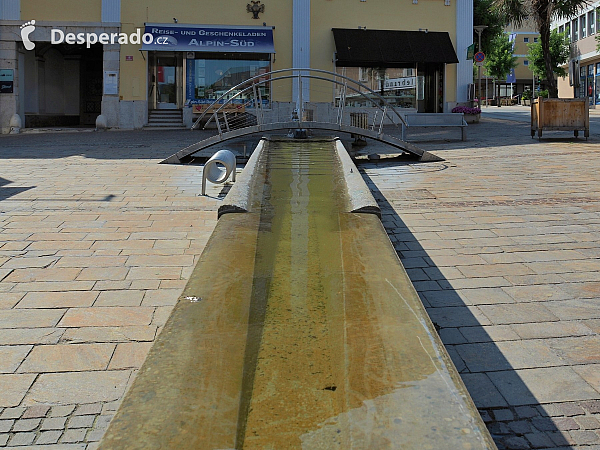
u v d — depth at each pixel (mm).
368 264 3598
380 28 24141
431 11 24328
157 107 24031
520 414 2668
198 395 2166
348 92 24281
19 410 2691
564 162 9695
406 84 24516
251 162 7328
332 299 3125
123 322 3604
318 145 10844
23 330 3486
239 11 23625
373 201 5070
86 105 28719
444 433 1898
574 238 5289
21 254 4891
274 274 3521
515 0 22062
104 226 5809
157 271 4500
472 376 2998
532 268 4539
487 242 5238
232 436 1950
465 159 10609
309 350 2566
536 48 44906
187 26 23328
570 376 2980
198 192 7586
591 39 39188
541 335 3430
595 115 25609
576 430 2541
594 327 3516
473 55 24125
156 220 6059
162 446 1871
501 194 7250
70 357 3178
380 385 2209
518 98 57750
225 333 2678
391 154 11680
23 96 23688
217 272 3438
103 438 1910
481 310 3789
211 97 24016
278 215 5051
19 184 8211
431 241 5309
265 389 2264
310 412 2104
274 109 23906
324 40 24094
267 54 23938
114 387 2891
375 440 1884
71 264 4645
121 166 10203
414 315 2840
